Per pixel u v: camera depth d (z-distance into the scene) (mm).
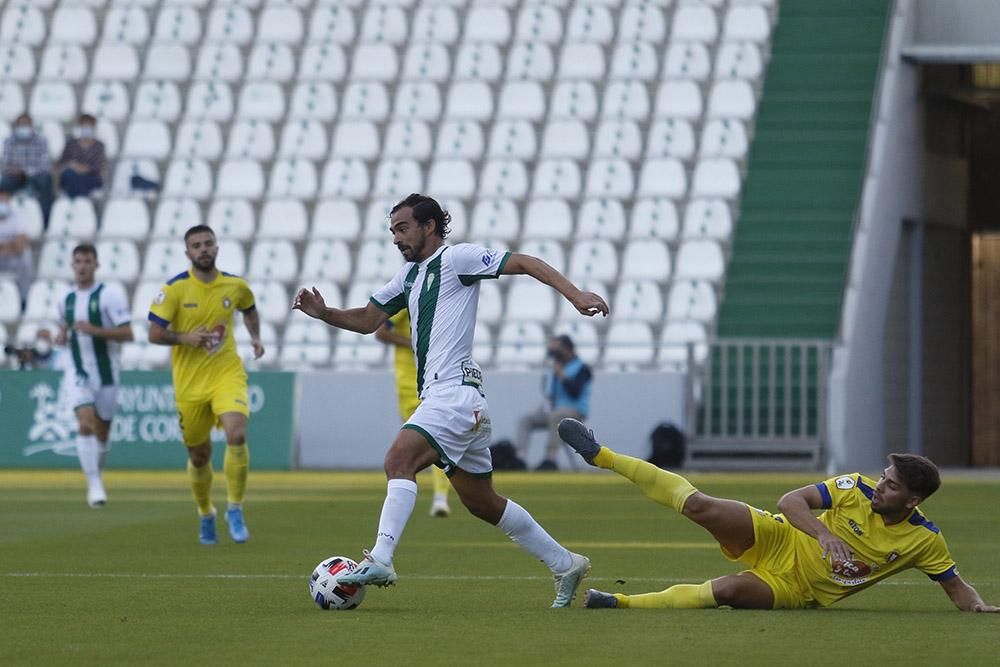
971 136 91562
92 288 50344
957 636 21750
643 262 80062
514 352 77500
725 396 71625
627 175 84062
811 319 77625
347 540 39000
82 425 50625
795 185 82500
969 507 50375
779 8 89750
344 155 88875
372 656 19875
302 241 84625
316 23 95438
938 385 86500
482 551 36375
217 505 51188
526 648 20562
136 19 97625
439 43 92438
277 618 23875
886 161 78750
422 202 25375
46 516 46875
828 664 19266
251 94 92500
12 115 93938
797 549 24562
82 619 23844
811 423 71938
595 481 64188
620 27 92000
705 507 24438
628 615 24109
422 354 25266
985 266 98188
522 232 83250
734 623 23078
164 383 72625
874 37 87438
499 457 71062
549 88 90125
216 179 89250
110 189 89500
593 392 71688
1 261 82312
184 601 26344
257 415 73062
